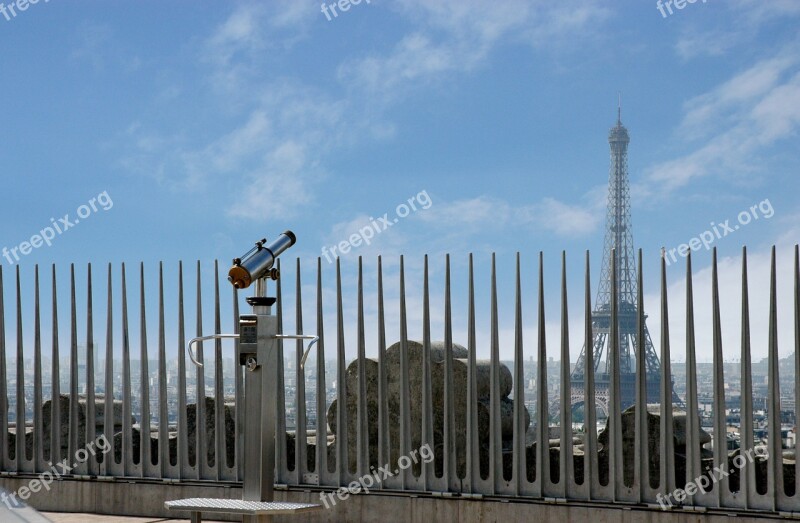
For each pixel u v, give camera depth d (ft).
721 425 26.50
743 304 26.40
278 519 30.17
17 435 33.32
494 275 28.71
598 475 27.94
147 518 31.68
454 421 28.99
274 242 23.24
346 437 30.01
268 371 22.58
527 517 27.91
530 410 30.22
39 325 33.40
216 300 31.35
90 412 32.68
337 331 30.12
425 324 29.37
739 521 26.07
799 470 25.76
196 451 31.53
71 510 32.65
